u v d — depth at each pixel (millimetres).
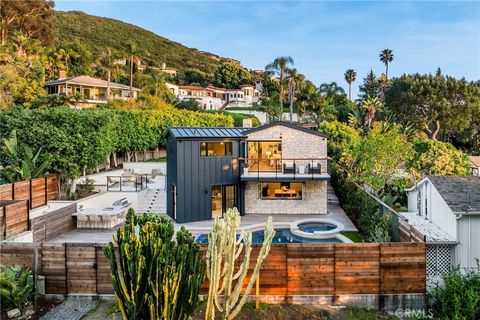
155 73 93312
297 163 25656
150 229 9906
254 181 25062
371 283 12523
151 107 52438
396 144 26062
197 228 21406
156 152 43781
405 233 15805
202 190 23625
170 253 9227
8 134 24531
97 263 12461
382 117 70500
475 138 73438
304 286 12516
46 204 23625
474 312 11609
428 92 70188
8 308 11656
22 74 45250
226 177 24328
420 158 28547
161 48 171875
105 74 74188
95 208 24875
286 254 12461
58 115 25609
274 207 25719
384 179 25812
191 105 70312
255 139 25422
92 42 141875
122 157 39938
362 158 27172
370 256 12516
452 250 15586
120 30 171125
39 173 23766
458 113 69250
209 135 23875
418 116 71375
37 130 24703
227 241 9242
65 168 25438
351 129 44594
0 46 47625
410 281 12555
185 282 9297
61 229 20156
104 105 49656
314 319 11680
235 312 9570
